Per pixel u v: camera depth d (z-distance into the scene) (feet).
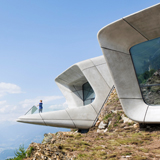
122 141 26.78
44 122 51.65
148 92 34.53
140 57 34.76
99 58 56.85
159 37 32.42
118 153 20.72
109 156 19.69
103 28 32.86
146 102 35.01
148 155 19.54
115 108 46.44
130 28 31.76
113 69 34.91
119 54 35.14
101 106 51.16
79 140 28.02
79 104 72.74
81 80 71.36
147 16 28.86
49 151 21.12
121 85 35.27
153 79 33.68
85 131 51.21
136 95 35.42
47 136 30.60
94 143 26.21
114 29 32.68
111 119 44.29
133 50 35.32
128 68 35.35
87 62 56.03
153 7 27.40
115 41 34.68
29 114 53.42
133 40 33.91
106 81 54.03
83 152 21.39
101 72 54.80
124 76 35.27
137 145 24.45
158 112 32.32
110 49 34.68
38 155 20.67
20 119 52.54
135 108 34.91
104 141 27.40
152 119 31.89
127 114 35.06
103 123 45.14
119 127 39.63
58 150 21.30
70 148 22.76
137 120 33.68
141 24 30.40
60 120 51.24
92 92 70.33
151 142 25.52
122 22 30.96
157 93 33.45
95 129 47.19
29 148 23.43
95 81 53.78
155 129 32.53
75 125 50.93
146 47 33.96
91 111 50.83
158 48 32.83
